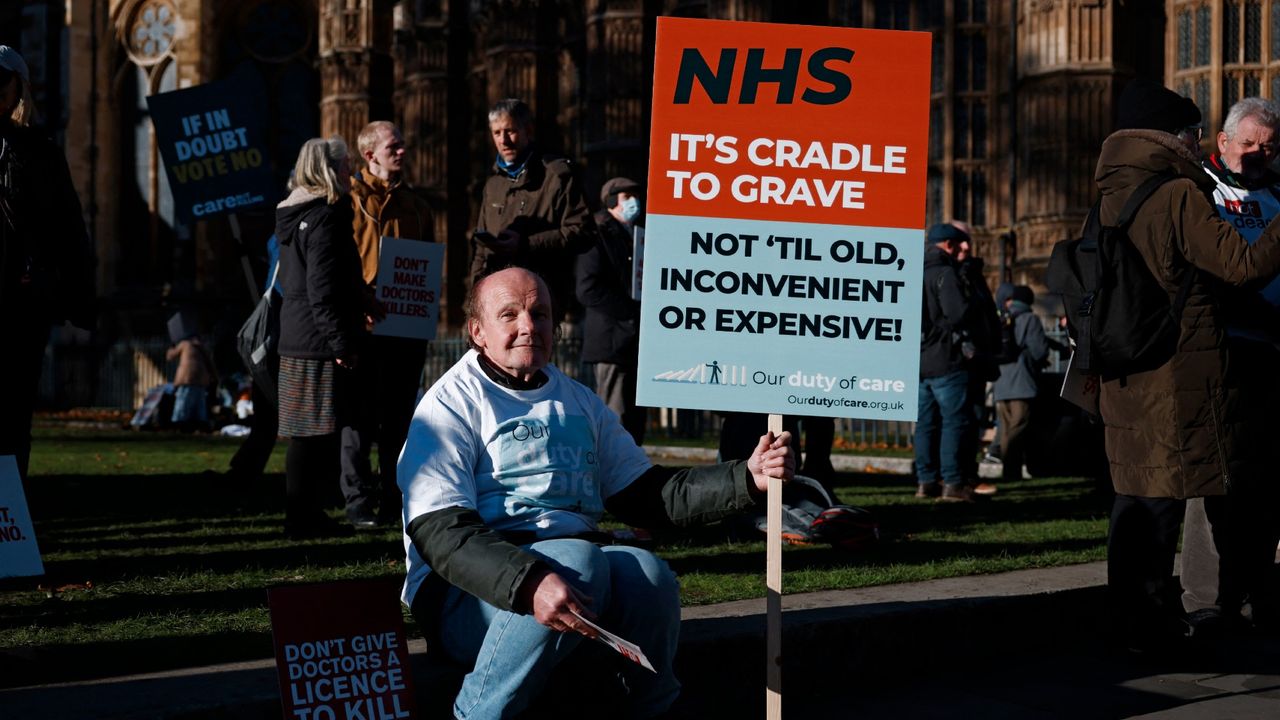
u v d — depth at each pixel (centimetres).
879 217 348
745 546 623
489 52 3244
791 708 405
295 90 3772
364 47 3538
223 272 3681
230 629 411
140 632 406
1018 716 400
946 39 2367
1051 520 764
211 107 859
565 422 341
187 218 858
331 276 612
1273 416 484
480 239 620
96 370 3641
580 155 3083
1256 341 481
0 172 457
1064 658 479
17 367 471
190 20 3712
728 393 344
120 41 3816
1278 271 430
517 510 332
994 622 474
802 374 345
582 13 3075
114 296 3716
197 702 312
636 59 2748
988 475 1266
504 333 336
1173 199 444
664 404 343
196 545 614
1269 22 2102
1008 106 2317
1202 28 2128
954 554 600
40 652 366
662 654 324
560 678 335
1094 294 461
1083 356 470
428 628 336
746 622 417
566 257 650
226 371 3234
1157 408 451
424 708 337
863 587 500
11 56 459
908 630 446
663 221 346
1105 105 2156
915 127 349
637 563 323
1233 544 493
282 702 310
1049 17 2194
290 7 3775
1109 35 2148
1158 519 460
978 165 2355
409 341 718
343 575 520
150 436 2031
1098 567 561
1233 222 503
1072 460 950
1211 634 494
